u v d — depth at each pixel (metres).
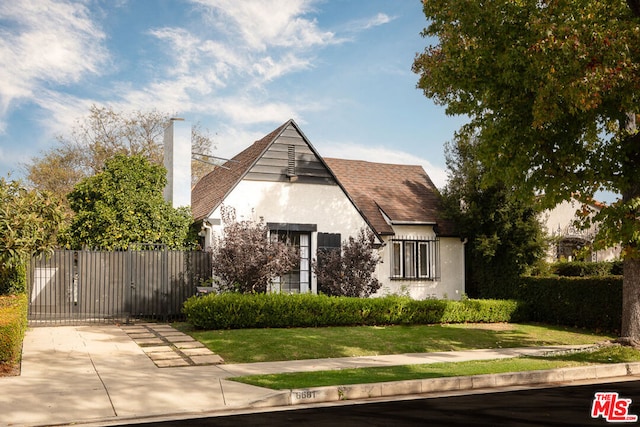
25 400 8.43
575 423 7.49
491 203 21.61
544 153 12.88
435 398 9.28
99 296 17.53
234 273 17.02
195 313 15.58
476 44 12.75
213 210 19.17
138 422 7.58
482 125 13.87
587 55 10.96
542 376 10.95
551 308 19.78
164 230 20.12
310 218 20.34
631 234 12.19
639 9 11.92
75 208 20.58
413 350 14.04
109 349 12.77
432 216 23.28
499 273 22.06
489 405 8.66
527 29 11.98
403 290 21.92
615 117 12.55
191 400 8.62
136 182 20.25
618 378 11.31
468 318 19.08
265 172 19.88
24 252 13.73
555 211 30.19
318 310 16.77
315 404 8.79
